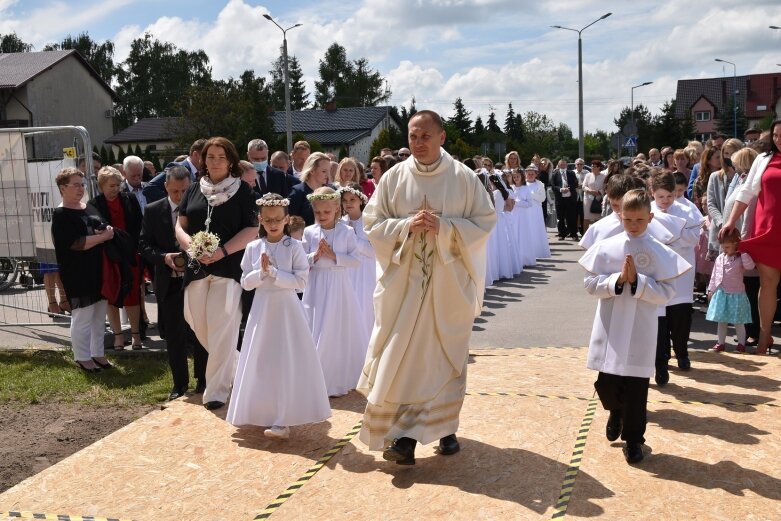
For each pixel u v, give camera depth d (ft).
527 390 20.70
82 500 14.76
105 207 25.94
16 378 24.22
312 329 20.84
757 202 23.56
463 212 16.07
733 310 23.90
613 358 15.70
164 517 13.99
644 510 13.53
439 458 16.14
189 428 18.65
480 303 16.25
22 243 29.84
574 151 349.61
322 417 17.76
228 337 19.98
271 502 14.43
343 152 174.19
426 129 15.70
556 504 13.87
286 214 18.71
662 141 162.61
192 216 20.27
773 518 13.19
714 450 16.10
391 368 15.40
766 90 271.69
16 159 29.32
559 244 62.03
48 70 134.92
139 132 180.65
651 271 15.93
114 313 27.37
